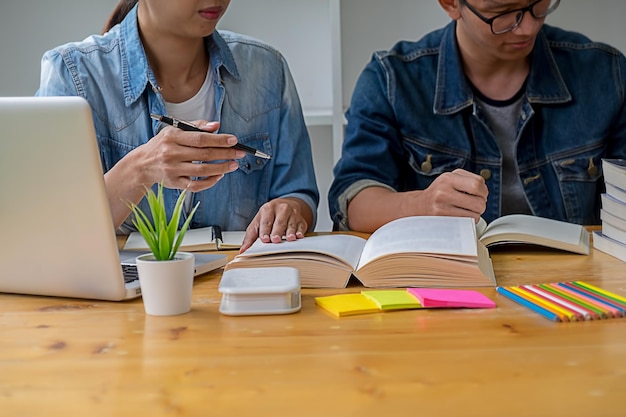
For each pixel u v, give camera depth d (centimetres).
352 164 194
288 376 79
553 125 197
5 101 106
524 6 173
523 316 100
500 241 141
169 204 181
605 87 200
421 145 198
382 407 71
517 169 197
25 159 107
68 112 104
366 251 125
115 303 112
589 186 198
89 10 271
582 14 273
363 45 278
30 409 73
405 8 276
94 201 107
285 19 278
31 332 98
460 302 105
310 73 281
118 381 79
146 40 176
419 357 84
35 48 272
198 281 126
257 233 146
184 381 79
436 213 150
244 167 187
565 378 77
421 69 202
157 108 177
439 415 69
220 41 183
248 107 187
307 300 112
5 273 116
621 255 135
